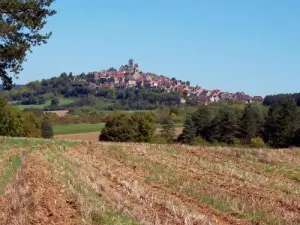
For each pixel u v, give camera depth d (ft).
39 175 57.88
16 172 61.62
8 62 92.43
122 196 50.21
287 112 248.32
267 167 79.15
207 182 63.10
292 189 59.57
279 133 246.27
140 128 266.36
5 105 252.83
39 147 101.14
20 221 35.68
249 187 60.13
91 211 39.42
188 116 303.89
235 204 47.65
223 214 45.11
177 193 54.44
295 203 50.78
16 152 92.27
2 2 87.45
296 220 43.11
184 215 41.73
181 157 88.07
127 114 271.90
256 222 42.24
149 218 40.78
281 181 66.28
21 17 89.45
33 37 93.09
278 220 42.45
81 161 79.77
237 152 93.86
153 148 99.14
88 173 64.59
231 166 78.69
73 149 98.27
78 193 46.70
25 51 91.81
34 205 40.83
